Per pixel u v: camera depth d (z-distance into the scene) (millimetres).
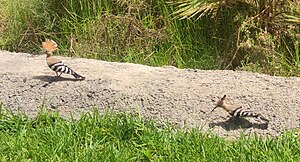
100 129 5410
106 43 9008
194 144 5152
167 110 5879
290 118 5684
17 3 9734
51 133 5410
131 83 6367
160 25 9078
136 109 5906
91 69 6859
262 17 8445
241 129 5496
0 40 9625
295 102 5895
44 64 7125
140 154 5090
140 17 9227
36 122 5695
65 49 9109
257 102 5949
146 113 5867
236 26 8531
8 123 5621
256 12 8523
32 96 6195
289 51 8094
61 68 6238
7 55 7699
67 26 9398
